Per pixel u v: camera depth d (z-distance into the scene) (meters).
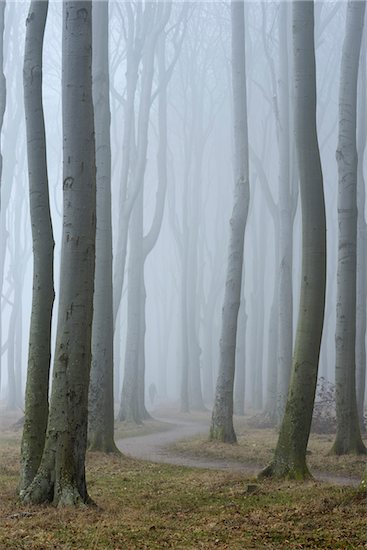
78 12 12.75
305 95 16.11
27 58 13.47
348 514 10.91
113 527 10.02
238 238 25.44
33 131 13.22
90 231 12.34
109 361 20.78
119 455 19.91
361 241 29.58
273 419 33.66
